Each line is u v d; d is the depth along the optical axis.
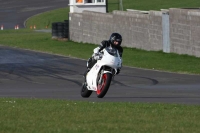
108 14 127.44
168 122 32.31
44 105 40.53
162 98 51.41
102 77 47.50
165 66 87.94
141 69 84.62
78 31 140.62
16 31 184.38
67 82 70.00
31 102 43.22
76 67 87.94
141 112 36.41
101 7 157.50
